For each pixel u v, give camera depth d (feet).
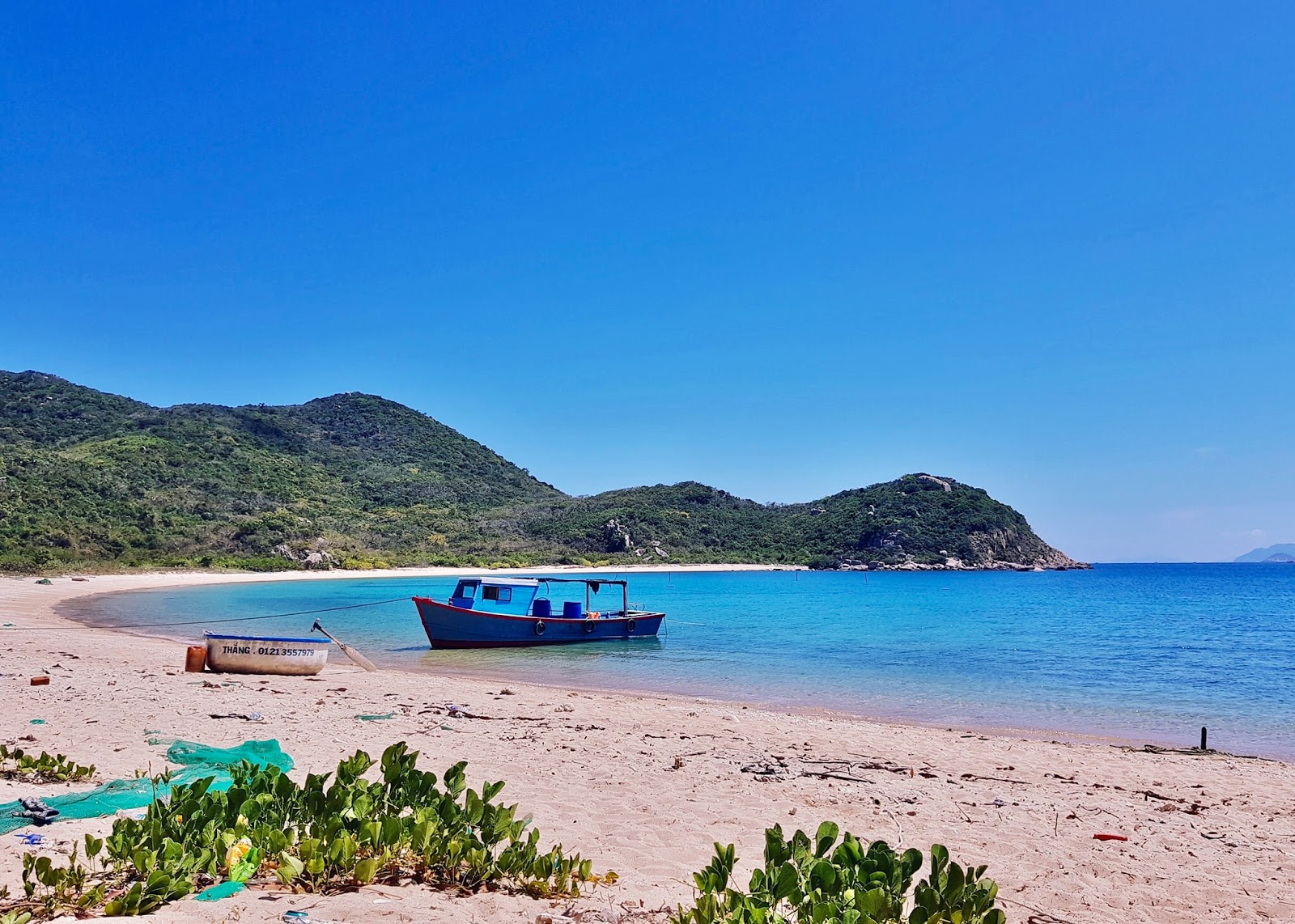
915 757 38.19
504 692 55.06
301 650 60.23
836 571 414.41
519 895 15.52
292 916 13.16
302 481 382.42
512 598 99.30
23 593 154.10
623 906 15.53
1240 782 35.09
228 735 33.12
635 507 452.76
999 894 19.31
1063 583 323.57
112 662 62.90
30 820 19.36
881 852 15.16
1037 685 68.69
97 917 12.87
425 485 451.53
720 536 449.06
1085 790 32.12
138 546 246.47
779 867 14.38
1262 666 81.46
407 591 201.57
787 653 90.12
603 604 181.06
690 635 109.81
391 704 45.83
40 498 247.50
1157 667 80.43
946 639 106.01
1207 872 21.62
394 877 15.65
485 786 17.69
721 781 29.60
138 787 22.76
